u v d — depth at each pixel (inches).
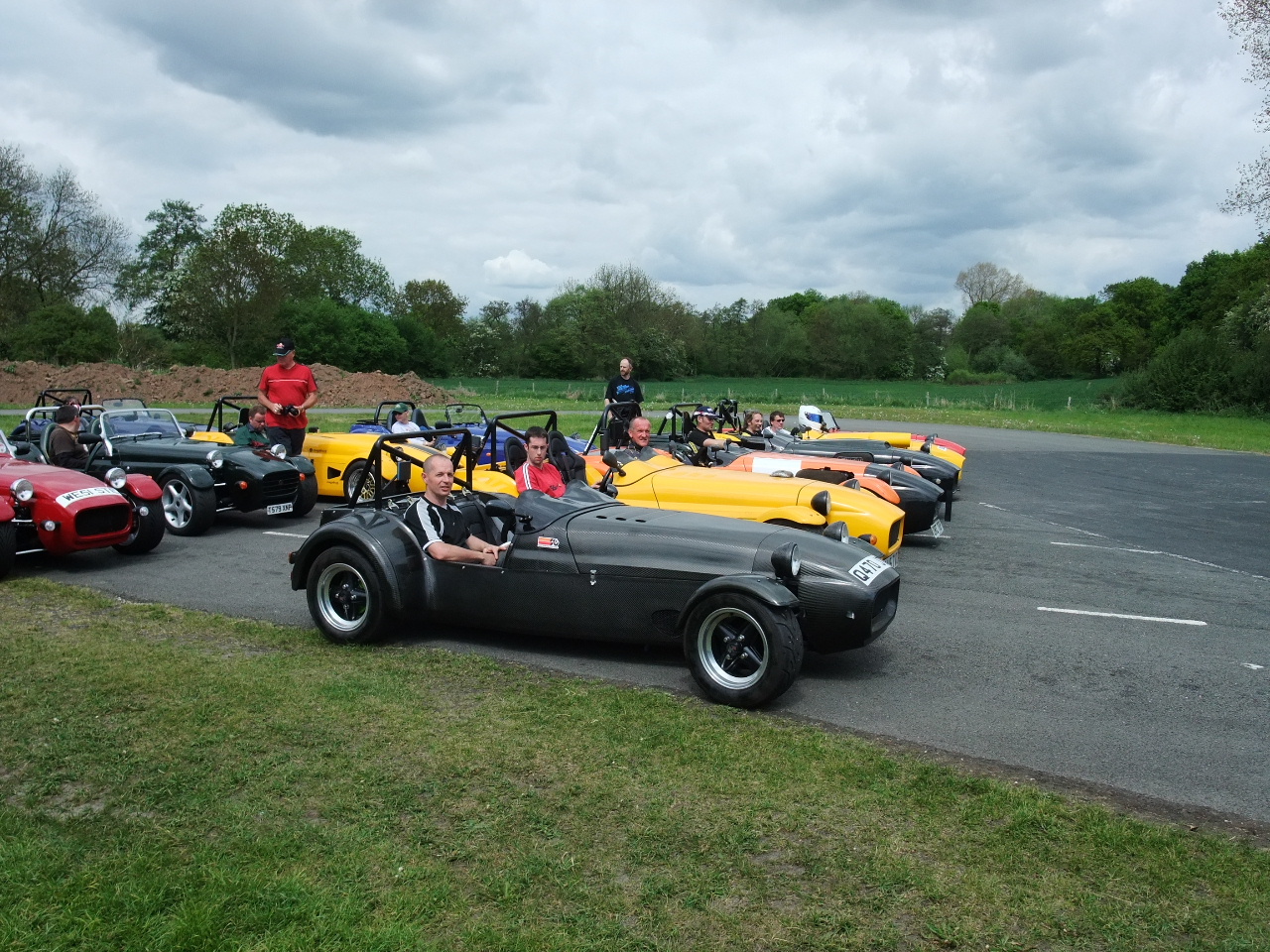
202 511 379.6
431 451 435.2
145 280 2706.7
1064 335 3371.1
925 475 480.1
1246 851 134.8
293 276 2706.7
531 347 3043.8
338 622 233.1
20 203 1950.1
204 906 114.3
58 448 391.9
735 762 161.9
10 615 251.9
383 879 122.8
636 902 118.5
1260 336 1642.5
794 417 1362.0
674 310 3097.9
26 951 106.3
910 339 3307.1
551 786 151.1
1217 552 402.6
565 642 238.8
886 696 204.1
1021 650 243.3
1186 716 195.5
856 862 129.4
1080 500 574.6
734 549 206.1
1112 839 136.6
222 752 161.8
